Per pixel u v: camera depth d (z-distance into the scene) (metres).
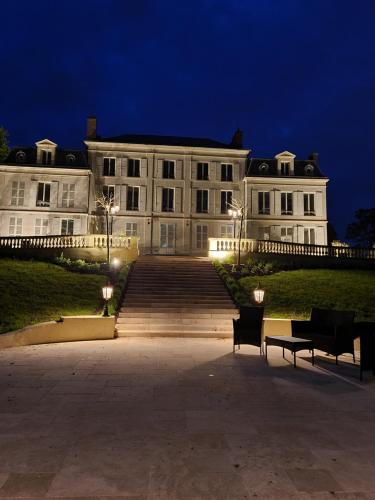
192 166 34.75
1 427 4.81
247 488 3.41
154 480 3.53
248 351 10.48
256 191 34.53
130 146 34.16
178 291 17.30
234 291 17.31
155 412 5.43
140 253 33.12
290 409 5.68
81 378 7.33
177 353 10.07
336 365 8.91
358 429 4.89
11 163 32.19
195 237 34.03
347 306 16.52
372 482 3.54
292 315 15.23
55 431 4.68
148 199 33.84
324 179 34.72
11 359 9.12
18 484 3.43
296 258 24.12
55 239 22.45
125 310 14.99
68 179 32.81
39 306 14.89
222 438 4.53
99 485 3.43
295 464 3.88
